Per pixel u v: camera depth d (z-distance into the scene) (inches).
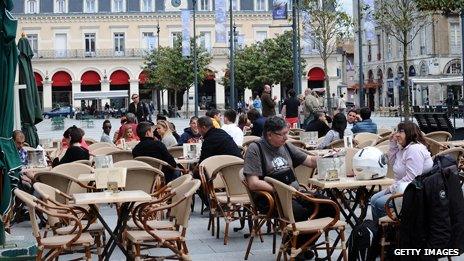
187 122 1839.3
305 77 2464.3
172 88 2175.2
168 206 259.1
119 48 2492.6
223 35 1269.7
